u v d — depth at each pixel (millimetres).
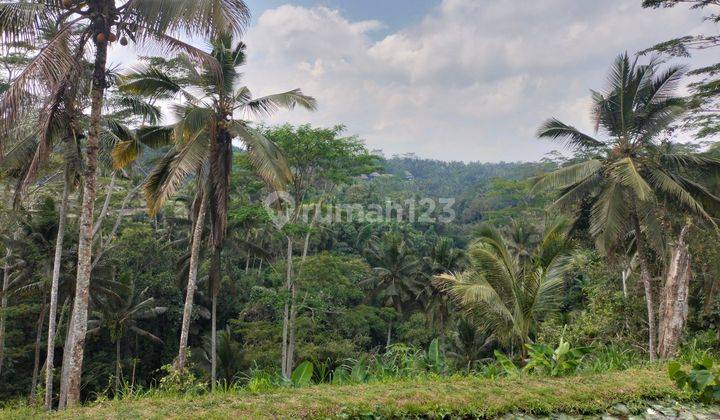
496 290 11867
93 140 10133
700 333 15047
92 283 22266
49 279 20672
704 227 14125
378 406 6648
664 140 15438
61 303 24234
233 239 25125
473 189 108938
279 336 25891
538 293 11656
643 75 14375
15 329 26594
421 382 8242
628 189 14461
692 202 13195
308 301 24656
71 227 22750
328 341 26562
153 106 17406
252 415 6094
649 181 14219
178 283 26938
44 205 22250
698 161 14242
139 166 24672
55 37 8867
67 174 16656
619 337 16062
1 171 14898
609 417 7203
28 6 8711
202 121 13773
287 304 23875
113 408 6551
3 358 24656
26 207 24422
